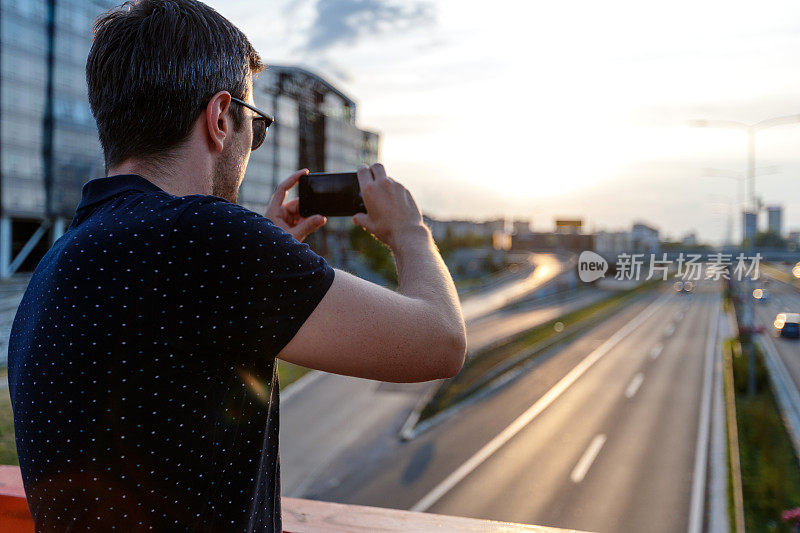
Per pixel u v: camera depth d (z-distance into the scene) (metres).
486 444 20.98
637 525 14.30
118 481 0.78
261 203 66.56
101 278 0.80
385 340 0.83
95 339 0.79
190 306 0.78
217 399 0.81
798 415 20.73
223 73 0.91
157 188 0.88
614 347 41.50
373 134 101.00
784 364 27.95
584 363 35.94
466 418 24.36
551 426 23.09
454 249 112.69
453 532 1.29
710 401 25.97
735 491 14.58
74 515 0.79
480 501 16.12
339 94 89.06
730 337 43.59
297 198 1.20
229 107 0.94
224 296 0.79
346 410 23.55
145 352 0.78
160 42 0.86
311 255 0.85
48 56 44.56
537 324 51.25
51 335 0.81
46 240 45.75
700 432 21.39
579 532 1.29
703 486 16.33
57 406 0.80
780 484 14.50
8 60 42.19
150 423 0.78
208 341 0.79
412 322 0.86
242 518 0.84
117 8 0.93
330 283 0.83
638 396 27.47
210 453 0.81
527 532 1.29
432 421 23.42
